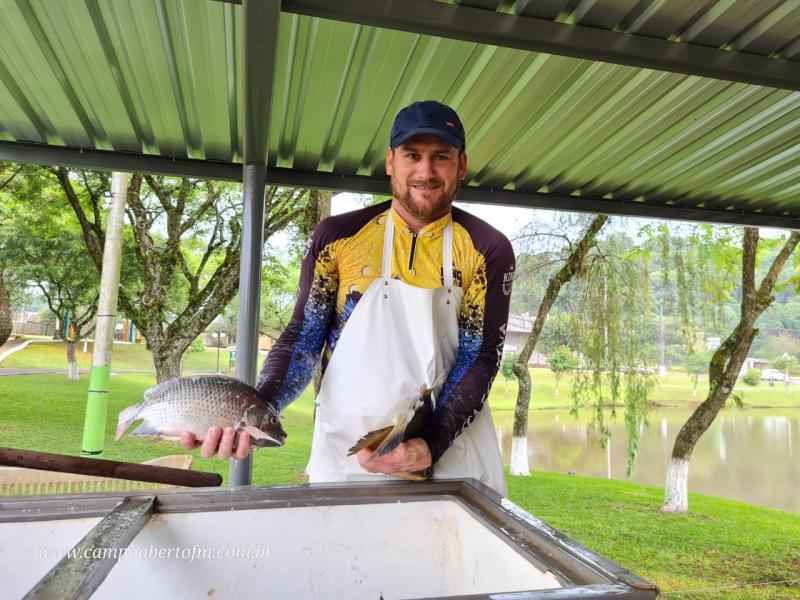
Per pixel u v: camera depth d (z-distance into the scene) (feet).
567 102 7.87
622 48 6.04
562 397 48.75
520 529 3.36
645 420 24.81
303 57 6.96
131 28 6.38
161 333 27.12
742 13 5.89
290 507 3.90
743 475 34.42
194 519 3.70
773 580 17.03
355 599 3.92
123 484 8.27
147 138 8.67
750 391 54.95
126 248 31.76
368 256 4.87
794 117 8.34
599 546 19.66
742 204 11.82
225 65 6.91
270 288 31.30
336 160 9.25
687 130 8.63
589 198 11.18
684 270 25.45
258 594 3.78
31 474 7.63
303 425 33.09
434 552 4.07
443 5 5.37
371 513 4.02
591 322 24.73
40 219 32.32
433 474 4.58
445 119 4.39
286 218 28.63
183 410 3.81
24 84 7.30
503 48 6.72
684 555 18.94
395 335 4.78
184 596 3.65
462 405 4.56
